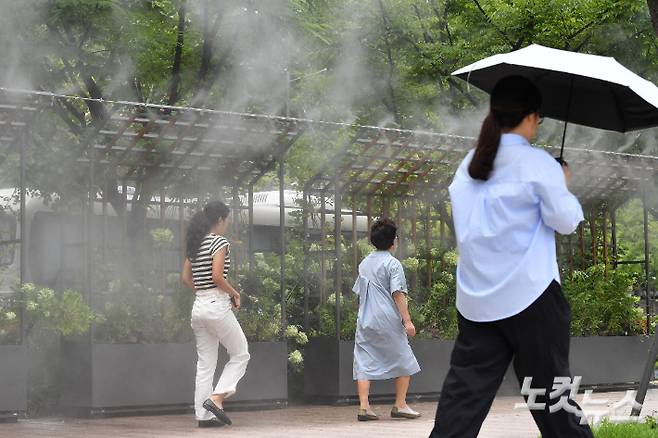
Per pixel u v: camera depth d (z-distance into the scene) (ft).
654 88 23.71
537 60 23.49
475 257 21.21
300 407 50.26
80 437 37.11
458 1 65.51
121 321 46.11
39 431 39.14
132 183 51.49
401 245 56.08
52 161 47.60
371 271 44.55
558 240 62.85
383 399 52.54
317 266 54.03
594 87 24.93
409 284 55.98
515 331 20.97
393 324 44.21
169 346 46.06
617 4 61.36
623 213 81.10
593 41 63.77
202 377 41.14
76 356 45.24
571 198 20.98
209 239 41.01
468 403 21.17
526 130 21.52
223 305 40.93
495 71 25.05
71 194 48.49
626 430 31.89
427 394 53.93
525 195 20.97
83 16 48.75
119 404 44.73
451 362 21.65
